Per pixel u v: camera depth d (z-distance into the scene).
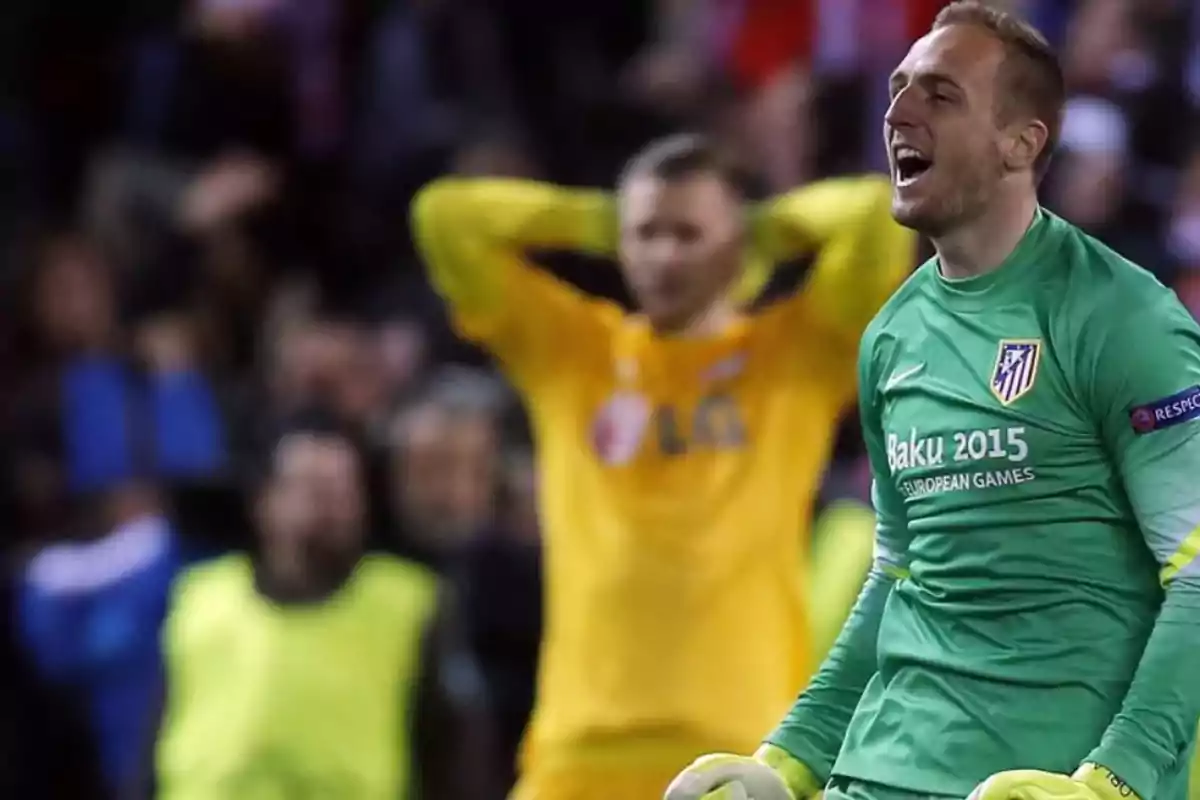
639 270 22.80
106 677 32.72
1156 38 38.53
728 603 22.36
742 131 39.16
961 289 15.95
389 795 27.33
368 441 31.97
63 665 32.81
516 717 29.86
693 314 22.88
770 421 22.73
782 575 22.64
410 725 27.67
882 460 16.64
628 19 44.44
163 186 40.38
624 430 22.92
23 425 36.09
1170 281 34.41
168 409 36.28
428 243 23.92
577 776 22.44
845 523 27.42
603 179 39.16
